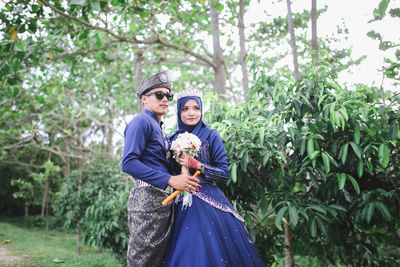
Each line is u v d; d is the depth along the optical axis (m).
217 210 1.92
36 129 7.94
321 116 2.47
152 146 1.92
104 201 4.70
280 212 2.27
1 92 5.75
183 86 8.26
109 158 9.18
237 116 2.68
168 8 4.76
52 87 6.98
